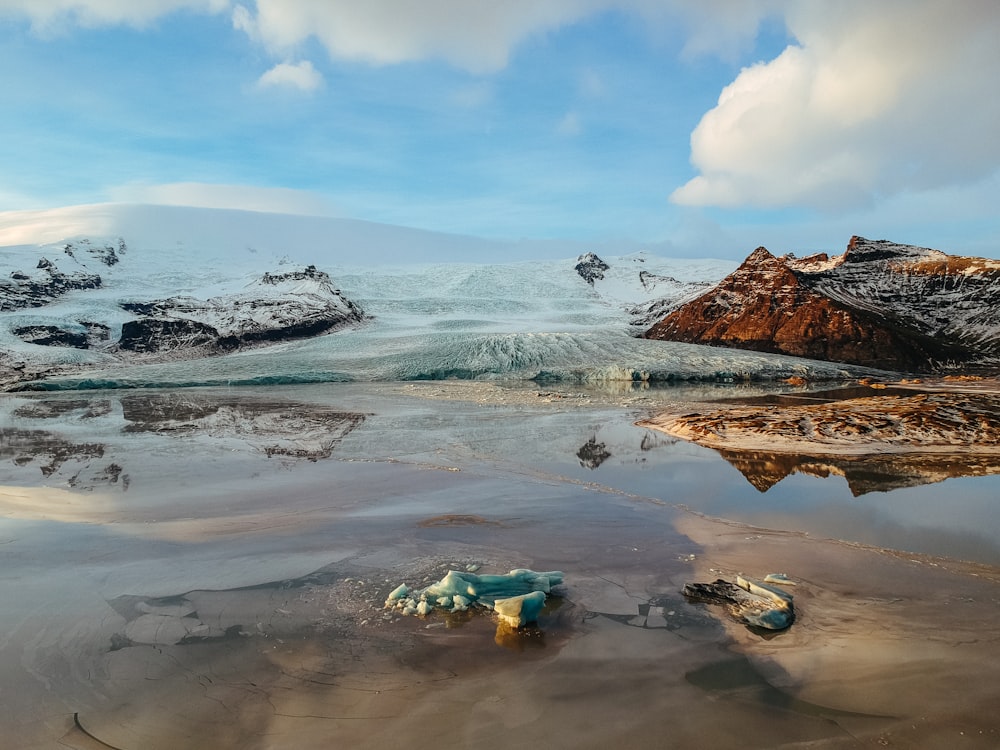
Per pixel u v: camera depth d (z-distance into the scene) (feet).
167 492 31.12
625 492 30.35
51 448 45.55
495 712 11.68
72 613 16.34
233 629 15.47
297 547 22.07
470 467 36.88
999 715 11.26
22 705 11.97
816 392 90.22
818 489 30.66
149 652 14.19
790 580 18.30
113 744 10.74
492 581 18.06
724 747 10.48
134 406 80.59
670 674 13.07
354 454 41.93
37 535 23.38
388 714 11.66
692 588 17.79
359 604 17.08
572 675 13.09
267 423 59.93
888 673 12.91
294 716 11.59
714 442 44.45
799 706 11.74
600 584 18.43
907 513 26.20
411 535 23.48
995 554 20.79
